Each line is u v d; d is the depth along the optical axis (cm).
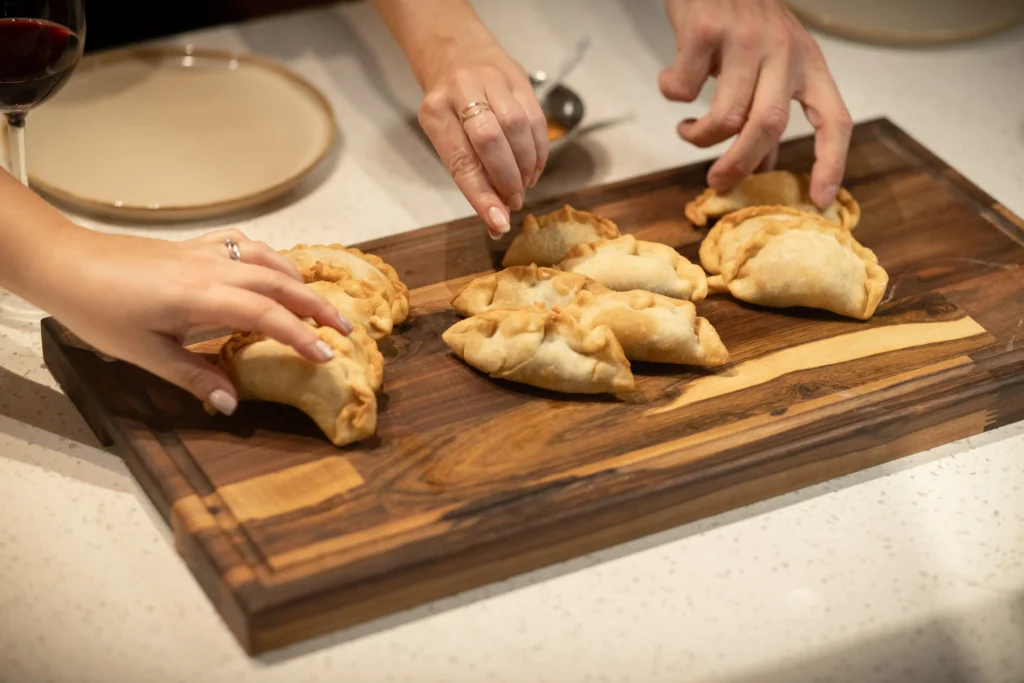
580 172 153
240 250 123
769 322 135
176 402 124
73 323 120
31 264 120
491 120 132
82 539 120
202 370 119
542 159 136
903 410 127
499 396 127
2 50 125
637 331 128
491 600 118
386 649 115
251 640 113
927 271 140
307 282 129
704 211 143
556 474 121
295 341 119
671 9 150
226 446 121
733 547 122
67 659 114
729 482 122
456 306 132
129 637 115
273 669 114
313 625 115
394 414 125
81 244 120
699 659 116
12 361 131
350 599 115
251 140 151
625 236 136
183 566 119
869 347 133
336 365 122
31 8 125
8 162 144
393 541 116
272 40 167
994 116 164
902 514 125
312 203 148
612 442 124
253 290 120
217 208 142
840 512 125
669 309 130
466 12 145
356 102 160
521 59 167
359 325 126
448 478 120
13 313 135
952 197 148
